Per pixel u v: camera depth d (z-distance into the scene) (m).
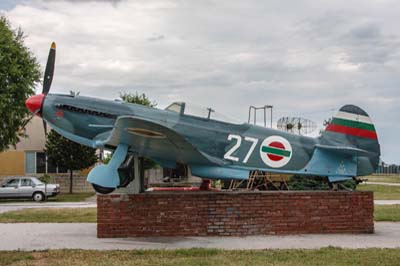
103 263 8.32
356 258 8.70
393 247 10.01
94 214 16.64
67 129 12.70
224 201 11.74
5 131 26.70
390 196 27.09
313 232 11.93
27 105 12.91
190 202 11.67
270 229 11.80
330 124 13.15
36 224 14.02
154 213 11.59
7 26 26.48
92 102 12.67
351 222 12.07
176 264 8.19
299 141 12.92
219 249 9.64
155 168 29.28
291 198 11.91
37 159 35.22
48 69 13.91
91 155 32.38
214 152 12.48
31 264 8.28
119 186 12.32
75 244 10.48
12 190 27.58
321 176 13.21
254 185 15.11
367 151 13.02
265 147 12.73
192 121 12.45
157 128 10.35
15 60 25.77
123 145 11.62
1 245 10.36
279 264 8.20
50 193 28.09
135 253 9.25
